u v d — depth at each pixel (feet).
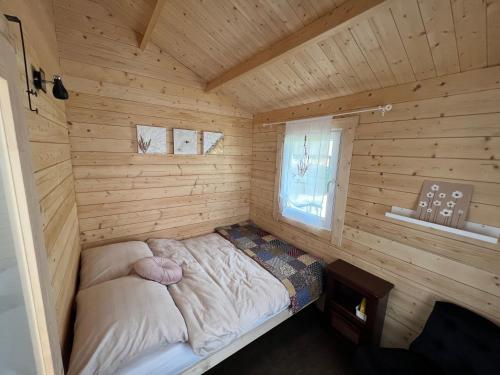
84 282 5.30
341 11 4.09
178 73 7.97
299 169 8.07
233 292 5.77
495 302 4.28
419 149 5.11
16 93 2.04
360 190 6.36
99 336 3.75
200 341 4.32
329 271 6.48
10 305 2.24
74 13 6.07
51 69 4.74
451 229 4.57
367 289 5.57
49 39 4.71
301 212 8.17
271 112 9.32
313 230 7.80
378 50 4.73
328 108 7.12
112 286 4.78
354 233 6.63
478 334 4.11
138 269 5.53
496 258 4.23
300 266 7.15
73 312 4.83
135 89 7.25
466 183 4.49
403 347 5.71
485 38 3.71
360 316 5.92
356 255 6.64
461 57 4.17
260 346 6.21
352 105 6.42
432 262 5.09
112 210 7.44
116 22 6.66
